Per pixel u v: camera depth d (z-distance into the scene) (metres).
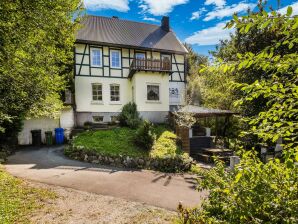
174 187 7.63
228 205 2.76
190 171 10.27
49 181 7.57
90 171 9.11
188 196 6.74
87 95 18.66
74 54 18.42
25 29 7.43
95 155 10.92
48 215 5.12
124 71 20.00
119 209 5.63
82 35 18.94
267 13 1.87
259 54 2.24
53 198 6.09
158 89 19.36
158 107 19.12
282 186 2.58
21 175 8.09
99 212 5.42
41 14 7.51
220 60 2.44
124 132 14.55
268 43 12.41
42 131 16.91
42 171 8.82
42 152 13.09
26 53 8.34
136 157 10.50
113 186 7.44
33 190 6.48
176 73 21.72
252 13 1.95
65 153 12.28
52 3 7.81
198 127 16.30
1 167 8.88
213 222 2.89
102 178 8.26
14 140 14.59
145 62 18.72
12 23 7.07
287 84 2.25
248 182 2.70
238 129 15.45
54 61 10.55
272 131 2.22
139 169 9.96
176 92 21.61
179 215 4.86
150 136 12.15
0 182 6.74
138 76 18.66
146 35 22.20
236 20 2.02
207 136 14.96
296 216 2.29
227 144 15.11
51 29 8.80
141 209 5.66
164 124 18.05
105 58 19.41
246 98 2.48
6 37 6.94
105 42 18.98
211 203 3.24
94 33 19.78
